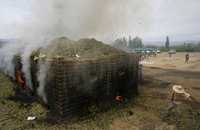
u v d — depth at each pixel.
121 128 6.54
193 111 8.51
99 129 6.34
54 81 6.86
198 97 11.01
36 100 8.21
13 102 8.06
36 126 6.21
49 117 6.84
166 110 8.48
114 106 8.59
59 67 6.63
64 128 6.21
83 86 7.46
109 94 8.80
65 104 6.76
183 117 7.77
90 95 7.81
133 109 8.55
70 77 6.92
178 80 16.34
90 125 6.57
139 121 7.23
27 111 7.30
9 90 9.19
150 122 7.18
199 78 17.39
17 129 5.94
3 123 6.28
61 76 6.64
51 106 7.16
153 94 11.34
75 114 7.13
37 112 7.22
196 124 7.09
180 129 6.68
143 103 9.46
